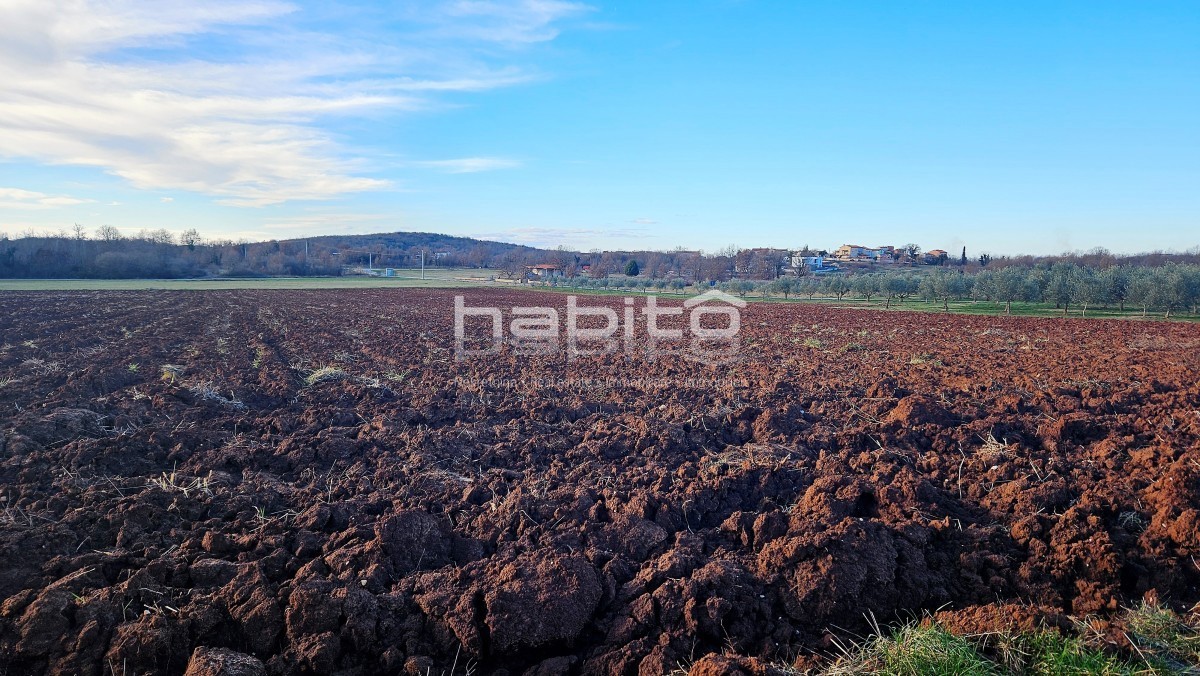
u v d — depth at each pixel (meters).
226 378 13.24
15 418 9.12
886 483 7.35
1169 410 10.56
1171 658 4.55
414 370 15.04
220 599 5.16
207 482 7.31
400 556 6.01
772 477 7.81
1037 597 5.45
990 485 7.46
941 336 23.19
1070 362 16.27
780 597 5.50
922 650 4.59
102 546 5.91
